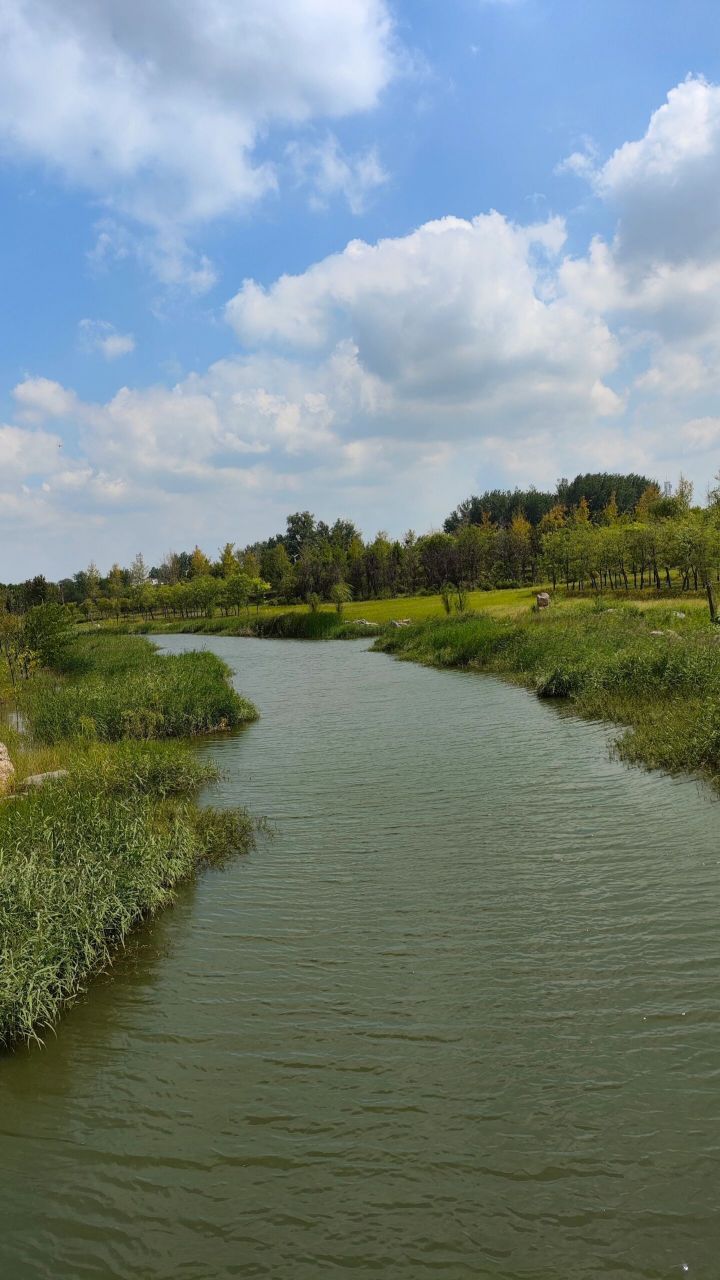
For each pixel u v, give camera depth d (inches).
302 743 745.6
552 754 614.9
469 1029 257.1
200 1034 264.8
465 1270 171.9
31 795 500.1
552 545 2586.1
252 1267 176.7
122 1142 217.6
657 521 2240.4
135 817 435.2
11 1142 219.8
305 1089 233.9
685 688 721.6
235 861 424.8
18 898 314.0
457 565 3582.7
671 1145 202.4
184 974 305.4
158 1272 176.9
